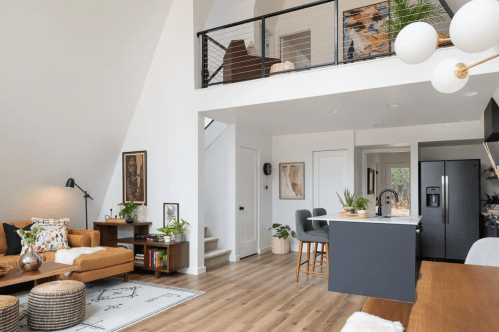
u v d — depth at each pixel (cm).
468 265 201
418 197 604
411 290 363
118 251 439
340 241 401
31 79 395
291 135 693
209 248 569
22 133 426
